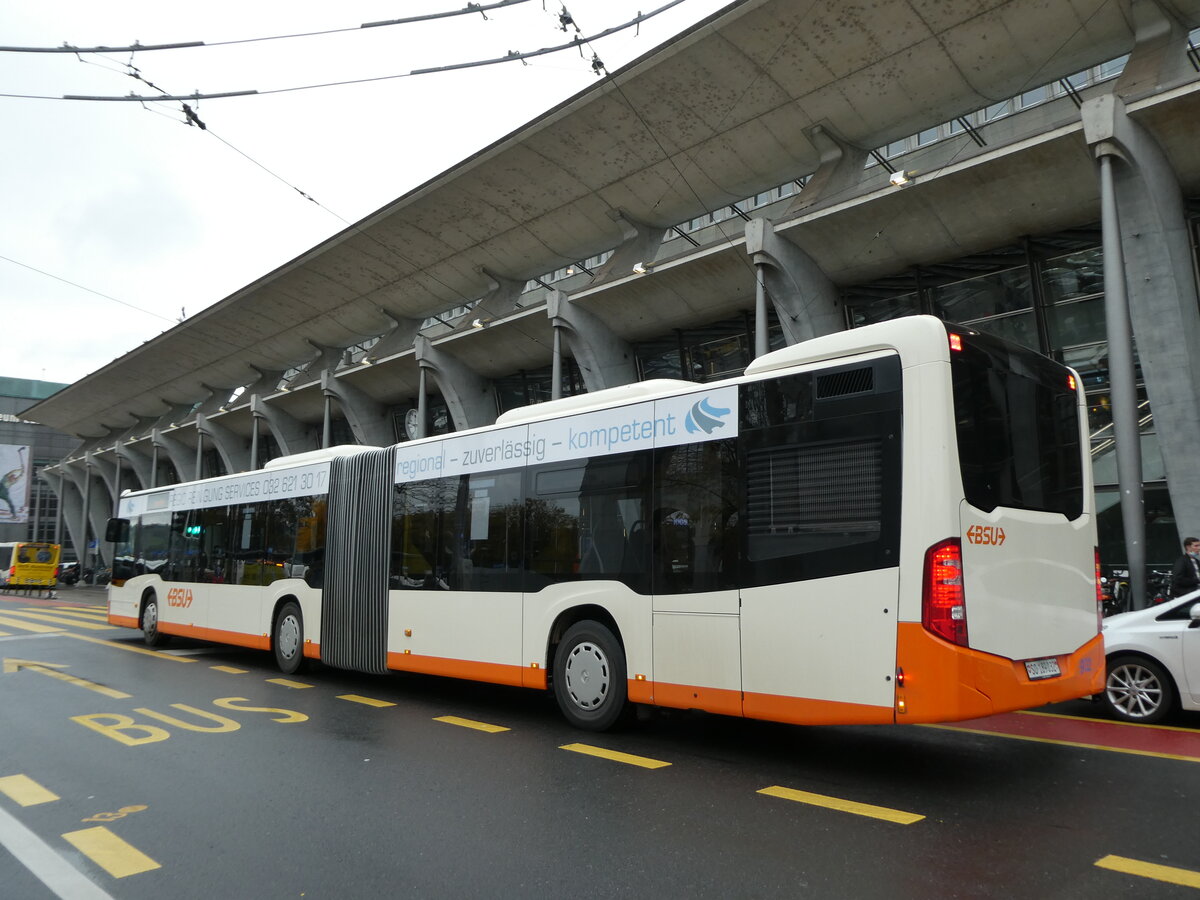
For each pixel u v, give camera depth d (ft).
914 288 60.75
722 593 19.74
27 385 290.76
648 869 12.53
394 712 26.35
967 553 16.33
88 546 215.10
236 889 12.03
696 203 70.54
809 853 13.15
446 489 28.86
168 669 36.65
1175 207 47.67
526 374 93.40
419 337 91.45
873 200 54.13
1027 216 52.06
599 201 72.59
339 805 16.10
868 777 17.99
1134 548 38.58
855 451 17.74
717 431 20.57
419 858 13.17
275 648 36.11
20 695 29.32
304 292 101.09
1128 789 16.94
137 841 14.15
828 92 56.49
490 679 25.84
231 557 39.78
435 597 28.30
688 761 19.57
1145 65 46.32
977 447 17.11
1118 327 40.68
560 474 24.76
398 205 79.20
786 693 18.13
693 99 59.57
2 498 195.52
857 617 17.08
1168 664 24.00
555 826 14.67
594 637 22.90
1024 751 20.66
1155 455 49.16
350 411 110.63
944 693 15.71
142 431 170.50
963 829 14.28
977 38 50.49
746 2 51.29
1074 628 18.71
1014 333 56.34
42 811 15.92
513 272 86.33
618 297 72.33
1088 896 11.33
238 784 17.67
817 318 61.36
